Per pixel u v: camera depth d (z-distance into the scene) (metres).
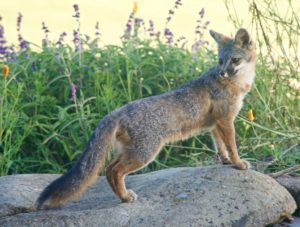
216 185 10.69
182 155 13.44
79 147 13.30
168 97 10.67
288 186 11.60
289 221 10.89
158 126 10.36
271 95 14.46
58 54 14.88
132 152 10.21
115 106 13.64
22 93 14.24
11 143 13.43
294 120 14.02
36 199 10.83
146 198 10.50
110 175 10.36
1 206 10.55
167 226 9.88
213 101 10.91
